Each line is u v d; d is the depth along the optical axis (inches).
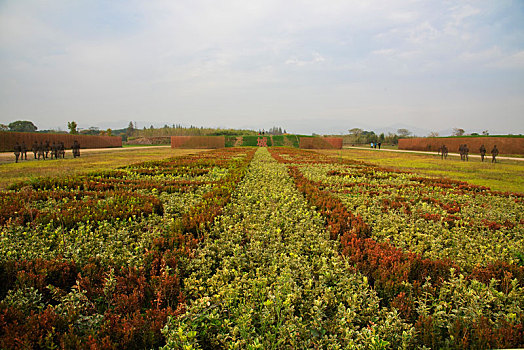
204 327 121.6
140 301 142.2
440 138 1921.8
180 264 173.0
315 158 1037.2
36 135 1594.5
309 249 200.7
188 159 900.6
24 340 106.2
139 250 191.2
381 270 163.8
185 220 243.8
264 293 142.9
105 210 270.2
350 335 116.3
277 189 400.2
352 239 206.5
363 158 1175.6
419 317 126.0
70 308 124.8
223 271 161.3
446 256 197.6
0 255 176.6
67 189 393.7
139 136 3804.1
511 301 141.8
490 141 1593.3
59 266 161.2
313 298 141.8
